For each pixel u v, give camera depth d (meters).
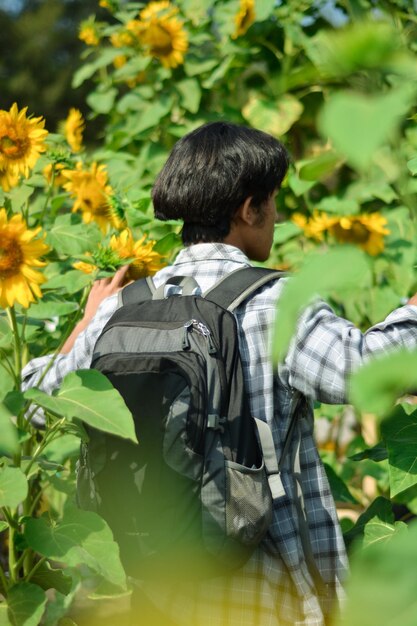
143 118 5.35
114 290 3.12
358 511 4.24
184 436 2.20
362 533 2.82
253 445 2.24
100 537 2.34
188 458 2.19
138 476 2.26
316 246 4.58
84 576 3.65
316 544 2.48
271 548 2.36
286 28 4.91
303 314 2.24
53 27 30.84
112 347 2.41
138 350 2.35
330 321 2.27
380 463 4.56
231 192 2.52
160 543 2.22
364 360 2.18
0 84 29.56
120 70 5.54
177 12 5.69
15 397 2.48
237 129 2.60
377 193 4.34
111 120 6.35
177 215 2.64
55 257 3.91
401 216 4.53
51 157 3.79
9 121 3.16
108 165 5.29
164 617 2.42
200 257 2.59
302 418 2.46
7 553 4.21
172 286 2.59
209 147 2.56
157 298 2.54
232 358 2.28
